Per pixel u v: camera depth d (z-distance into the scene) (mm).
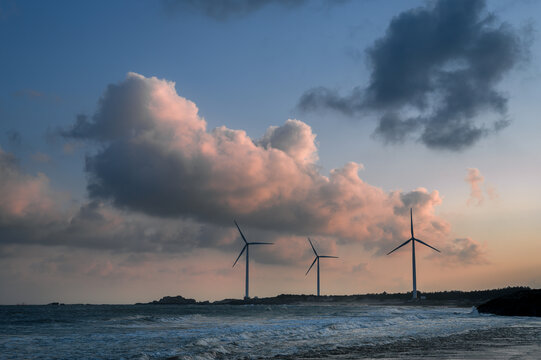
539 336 33562
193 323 58562
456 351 23844
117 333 40750
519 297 85062
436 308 189750
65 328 49312
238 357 23297
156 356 23812
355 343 29438
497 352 23125
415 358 21281
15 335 39281
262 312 110938
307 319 67375
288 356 23344
